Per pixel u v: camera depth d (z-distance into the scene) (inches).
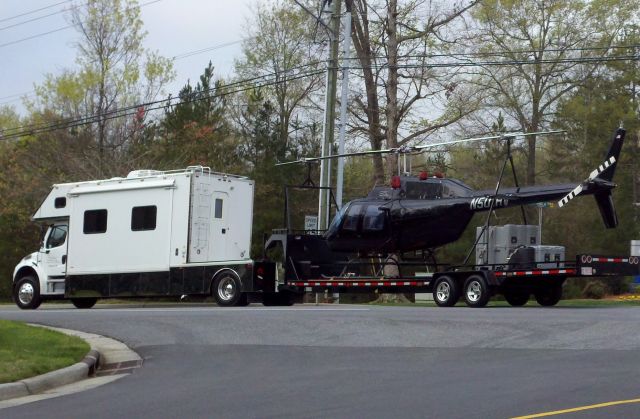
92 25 1768.0
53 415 371.9
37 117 1791.3
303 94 1786.4
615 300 1240.2
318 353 534.6
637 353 483.2
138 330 665.6
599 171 759.1
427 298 1236.5
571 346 516.4
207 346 585.6
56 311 871.7
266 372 472.7
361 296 1475.1
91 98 1776.6
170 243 937.5
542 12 1576.0
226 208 968.9
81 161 1675.7
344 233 893.8
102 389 443.2
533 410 336.5
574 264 753.0
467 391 385.1
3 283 1690.5
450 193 849.5
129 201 965.8
